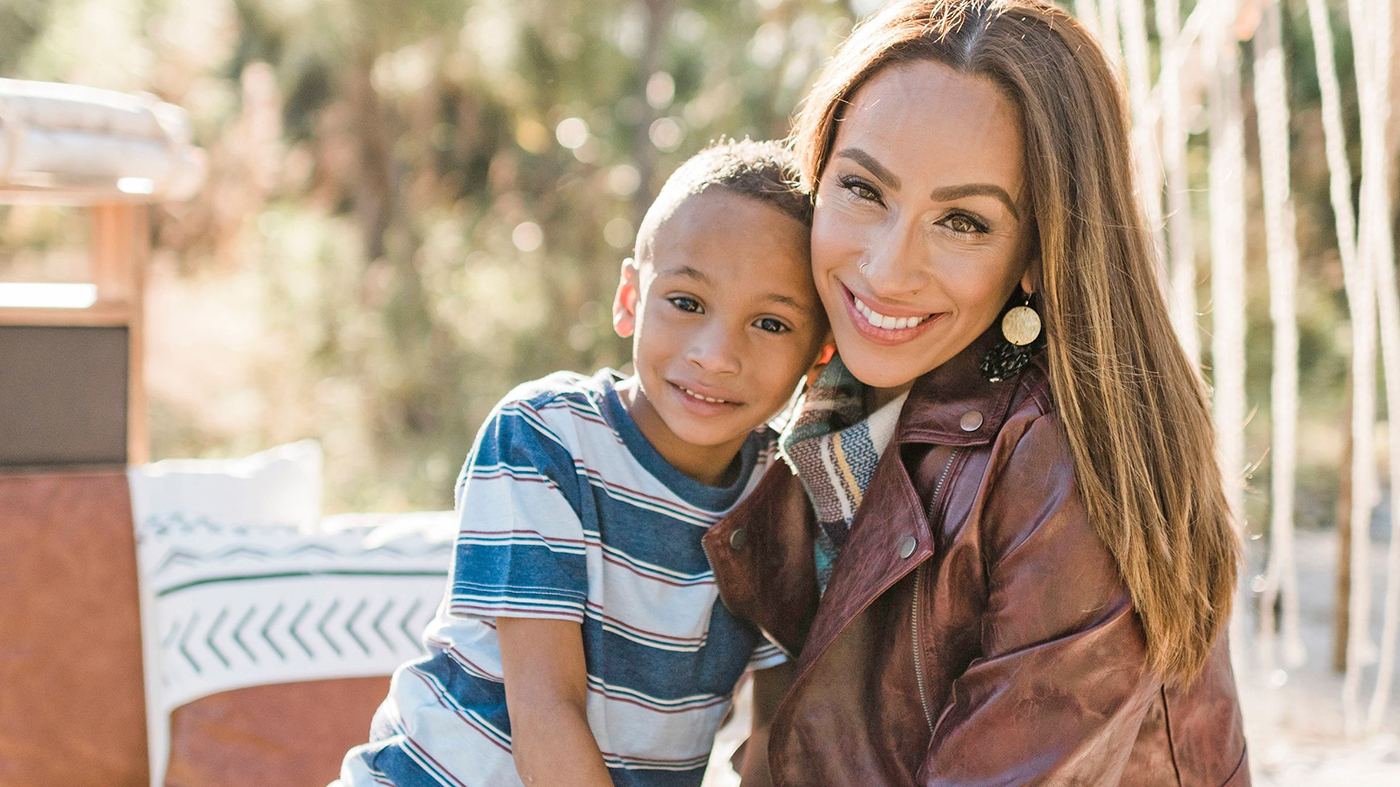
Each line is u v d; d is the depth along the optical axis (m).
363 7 8.23
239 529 2.16
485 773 1.26
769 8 8.30
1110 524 1.14
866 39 1.22
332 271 8.44
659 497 1.31
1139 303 1.21
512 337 8.04
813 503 1.38
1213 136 2.60
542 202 9.48
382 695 2.06
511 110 9.77
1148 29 4.55
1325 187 5.90
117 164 2.08
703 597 1.33
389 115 9.33
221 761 2.00
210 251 9.54
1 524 2.08
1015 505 1.18
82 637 2.11
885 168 1.16
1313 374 6.43
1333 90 2.56
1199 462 1.23
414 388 7.70
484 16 8.49
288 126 10.84
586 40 8.56
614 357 8.02
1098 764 1.15
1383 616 4.25
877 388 1.35
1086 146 1.17
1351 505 3.53
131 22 8.24
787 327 1.26
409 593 2.12
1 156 1.93
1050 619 1.14
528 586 1.21
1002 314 1.29
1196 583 1.21
